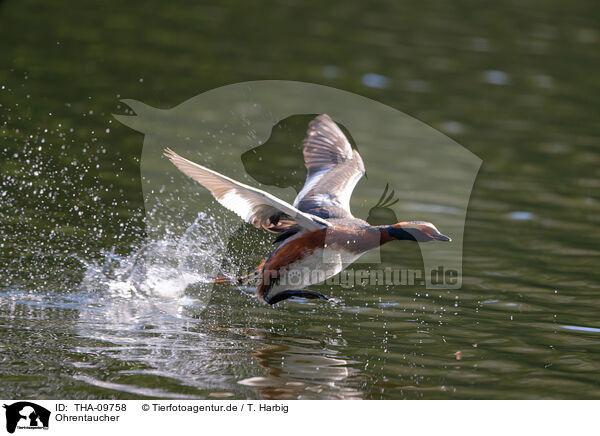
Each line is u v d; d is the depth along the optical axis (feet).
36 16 82.58
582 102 70.64
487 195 47.78
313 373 25.50
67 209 38.99
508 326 30.12
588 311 31.73
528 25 98.99
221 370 25.41
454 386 25.03
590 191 49.32
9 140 47.44
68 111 54.49
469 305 32.17
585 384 25.45
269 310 31.04
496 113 65.77
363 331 29.30
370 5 104.58
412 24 96.07
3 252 33.81
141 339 27.61
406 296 32.94
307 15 96.84
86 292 31.27
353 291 33.30
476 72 77.77
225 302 31.55
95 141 49.44
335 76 71.31
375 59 79.25
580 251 39.06
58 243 35.17
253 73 69.67
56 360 25.39
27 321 28.32
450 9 104.94
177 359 26.11
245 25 88.99
